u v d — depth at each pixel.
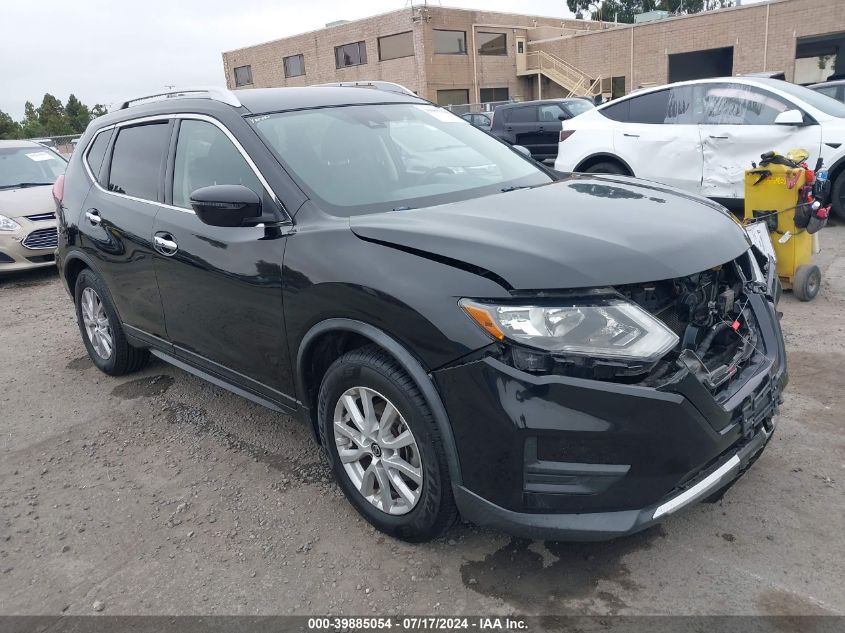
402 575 2.58
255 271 2.92
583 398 2.12
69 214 4.45
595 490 2.19
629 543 2.68
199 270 3.26
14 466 3.62
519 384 2.15
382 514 2.74
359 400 2.73
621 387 2.12
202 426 3.94
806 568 2.47
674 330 2.36
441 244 2.39
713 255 2.44
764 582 2.42
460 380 2.25
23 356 5.36
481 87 34.06
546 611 2.36
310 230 2.76
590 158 8.68
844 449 3.21
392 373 2.48
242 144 3.15
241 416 4.03
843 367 4.10
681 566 2.53
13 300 7.24
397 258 2.44
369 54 33.59
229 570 2.68
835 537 2.62
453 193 3.12
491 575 2.55
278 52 37.59
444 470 2.43
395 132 3.55
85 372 4.91
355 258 2.53
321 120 3.41
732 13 26.98
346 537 2.83
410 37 31.69
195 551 2.80
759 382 2.55
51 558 2.82
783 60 26.14
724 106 7.70
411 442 2.53
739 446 2.49
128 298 4.02
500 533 2.78
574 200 2.88
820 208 5.13
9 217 7.88
